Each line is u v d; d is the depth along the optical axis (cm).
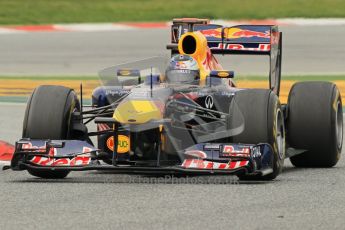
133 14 12162
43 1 12775
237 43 3762
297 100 3591
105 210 2631
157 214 2569
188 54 3434
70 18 11956
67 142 3161
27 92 6831
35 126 3209
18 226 2417
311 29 10719
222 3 12400
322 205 2712
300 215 2559
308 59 8644
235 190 2966
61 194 2906
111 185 3084
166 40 10094
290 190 2977
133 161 3189
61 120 3212
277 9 11944
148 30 11031
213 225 2427
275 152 3169
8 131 4828
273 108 3161
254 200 2784
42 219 2508
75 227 2403
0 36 10706
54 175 3291
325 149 3578
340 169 3603
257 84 6912
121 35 10612
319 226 2419
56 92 3278
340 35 10219
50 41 10275
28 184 3123
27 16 11981
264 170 3073
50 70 8288
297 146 3597
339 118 3716
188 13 12056
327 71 7894
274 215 2559
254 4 12262
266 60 8975
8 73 8106
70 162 3102
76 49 9625
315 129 3562
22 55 9312
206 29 3816
